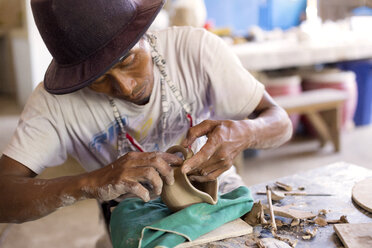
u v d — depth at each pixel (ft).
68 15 2.89
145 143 4.15
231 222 3.29
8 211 3.33
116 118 3.82
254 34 13.38
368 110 13.06
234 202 3.35
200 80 3.97
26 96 16.24
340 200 3.65
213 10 15.01
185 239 3.02
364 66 12.60
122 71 3.15
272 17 15.44
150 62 3.40
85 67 3.01
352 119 13.29
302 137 12.54
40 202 3.20
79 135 3.86
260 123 3.64
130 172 2.95
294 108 10.23
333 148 11.28
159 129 4.07
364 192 3.62
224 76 3.93
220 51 3.96
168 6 12.65
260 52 10.45
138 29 2.96
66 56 3.08
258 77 11.43
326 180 4.10
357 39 12.62
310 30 14.24
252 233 3.18
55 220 7.61
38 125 3.62
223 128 3.33
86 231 7.13
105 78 3.20
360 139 12.02
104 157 4.17
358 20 14.64
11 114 15.92
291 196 3.79
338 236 3.03
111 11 2.93
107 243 6.68
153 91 3.82
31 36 14.43
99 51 2.97
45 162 3.71
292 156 11.08
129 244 3.04
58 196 3.15
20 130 3.62
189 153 3.27
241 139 3.38
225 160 3.28
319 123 11.09
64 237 6.97
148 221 3.32
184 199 3.29
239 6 15.24
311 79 12.28
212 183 3.33
